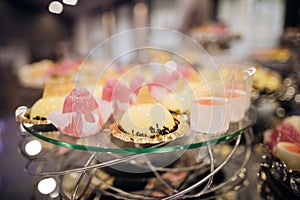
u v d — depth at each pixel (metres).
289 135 0.33
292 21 1.45
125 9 2.54
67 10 2.57
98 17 2.71
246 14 1.69
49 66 1.04
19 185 0.35
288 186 0.30
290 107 0.61
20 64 2.00
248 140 0.43
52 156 0.39
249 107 0.37
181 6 1.91
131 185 0.34
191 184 0.33
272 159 0.33
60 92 0.37
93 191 0.33
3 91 1.42
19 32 2.45
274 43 1.50
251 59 1.14
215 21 1.74
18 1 2.38
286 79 0.83
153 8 2.26
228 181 0.34
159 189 0.33
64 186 0.33
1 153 0.44
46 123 0.28
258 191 0.32
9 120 0.59
